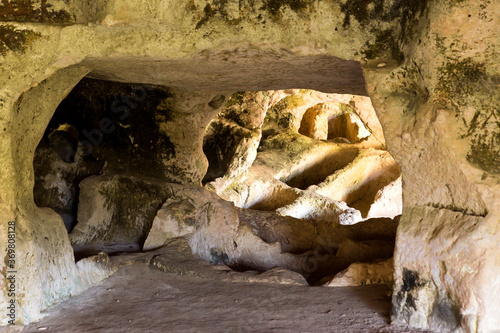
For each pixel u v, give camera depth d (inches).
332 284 130.8
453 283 91.7
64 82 124.1
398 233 103.0
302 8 99.3
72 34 103.8
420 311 98.0
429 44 89.9
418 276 98.5
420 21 91.7
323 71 126.8
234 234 168.7
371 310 111.0
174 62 120.1
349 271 133.0
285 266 163.2
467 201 92.5
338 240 183.8
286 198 337.4
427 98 95.5
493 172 88.0
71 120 186.2
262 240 168.2
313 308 113.2
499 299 87.5
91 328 100.3
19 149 112.5
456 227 92.2
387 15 96.7
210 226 169.5
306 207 326.6
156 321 104.7
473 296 88.0
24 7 103.5
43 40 103.0
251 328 100.9
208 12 102.7
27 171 116.0
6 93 102.3
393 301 102.7
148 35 104.9
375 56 98.9
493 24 83.5
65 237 124.6
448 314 94.0
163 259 144.5
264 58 113.7
